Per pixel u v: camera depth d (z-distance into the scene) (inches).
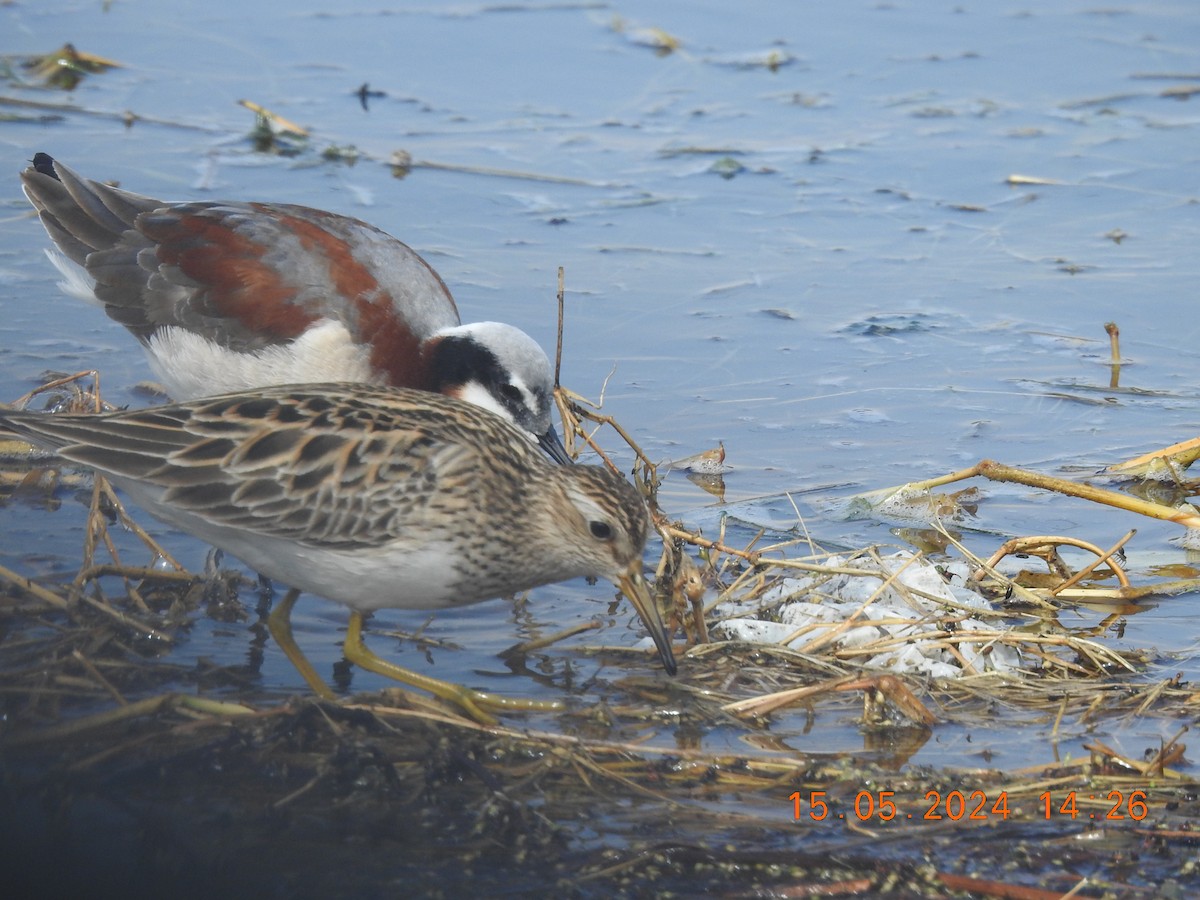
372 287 484.7
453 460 364.5
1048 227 711.1
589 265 655.1
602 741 350.9
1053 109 834.8
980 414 553.3
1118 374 581.6
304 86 828.6
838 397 564.1
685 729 363.3
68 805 308.3
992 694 382.3
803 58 895.7
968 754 354.6
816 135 802.8
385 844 307.6
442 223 683.4
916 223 713.6
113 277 492.7
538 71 865.5
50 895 286.8
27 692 350.6
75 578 405.7
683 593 403.2
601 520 373.4
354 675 385.7
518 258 657.0
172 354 486.9
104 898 287.1
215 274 480.4
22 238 645.9
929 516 484.1
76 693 354.3
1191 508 484.7
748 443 529.7
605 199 720.3
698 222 705.6
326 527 359.6
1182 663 399.9
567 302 617.6
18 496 463.5
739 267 663.8
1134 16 948.0
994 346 605.3
